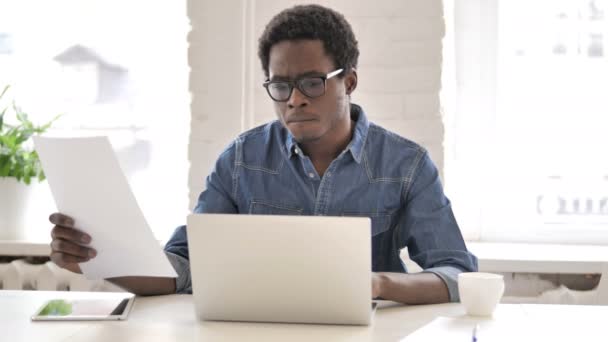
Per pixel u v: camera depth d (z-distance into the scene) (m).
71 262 1.72
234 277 1.58
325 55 1.93
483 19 3.21
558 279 3.00
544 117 3.24
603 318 1.65
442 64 2.89
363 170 2.12
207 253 1.58
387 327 1.58
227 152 2.21
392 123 2.91
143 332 1.53
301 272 1.56
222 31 2.96
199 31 2.96
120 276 1.73
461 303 1.82
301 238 1.55
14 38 3.45
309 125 1.92
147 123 3.42
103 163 1.56
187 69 3.20
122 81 3.42
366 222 1.53
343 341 1.46
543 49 3.23
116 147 3.43
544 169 3.25
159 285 1.90
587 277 2.98
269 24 2.01
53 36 3.44
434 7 2.87
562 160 3.25
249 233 1.56
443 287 1.83
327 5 2.93
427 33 2.88
